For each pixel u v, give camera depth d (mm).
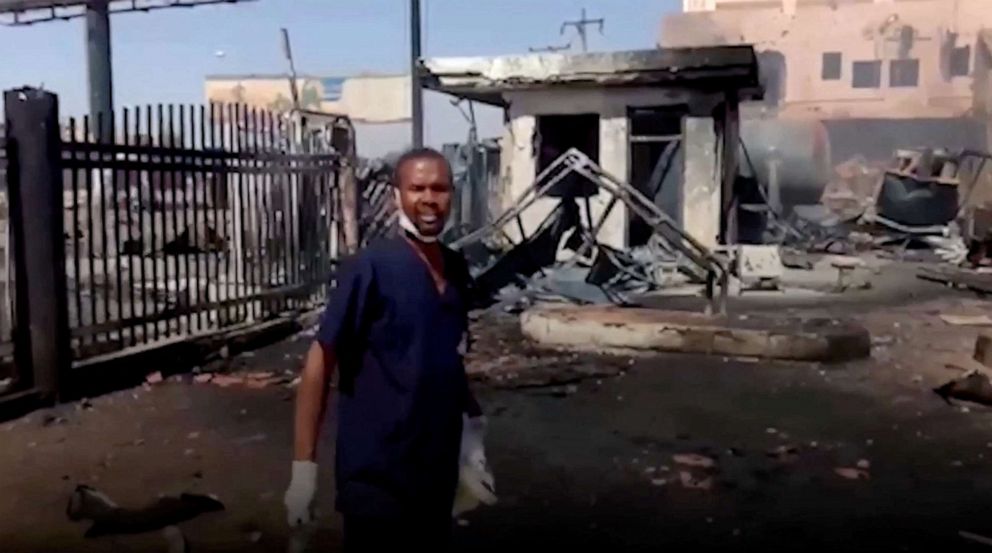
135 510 4660
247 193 9961
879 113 34719
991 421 6711
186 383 7945
